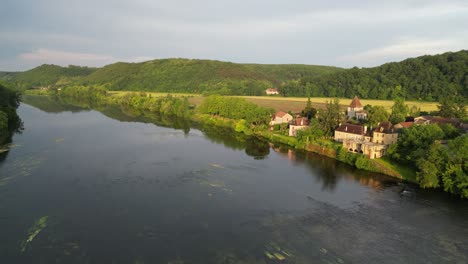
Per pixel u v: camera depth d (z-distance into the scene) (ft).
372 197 228.43
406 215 200.23
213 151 353.51
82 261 146.72
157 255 152.66
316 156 341.00
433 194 234.79
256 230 178.09
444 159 244.22
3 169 265.95
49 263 144.56
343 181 261.24
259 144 398.83
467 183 220.23
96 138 399.65
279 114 509.35
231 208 205.36
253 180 259.80
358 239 171.32
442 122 426.10
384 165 287.48
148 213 195.00
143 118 599.16
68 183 239.50
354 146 331.36
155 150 346.95
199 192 230.07
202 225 182.19
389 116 488.02
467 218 197.06
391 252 160.04
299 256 154.40
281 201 218.79
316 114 482.28
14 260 146.10
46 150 330.13
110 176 256.93
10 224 177.27
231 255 153.89
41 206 199.93
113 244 160.86
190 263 147.23
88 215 190.29
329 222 189.57
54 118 566.77
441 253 159.94
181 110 635.66
